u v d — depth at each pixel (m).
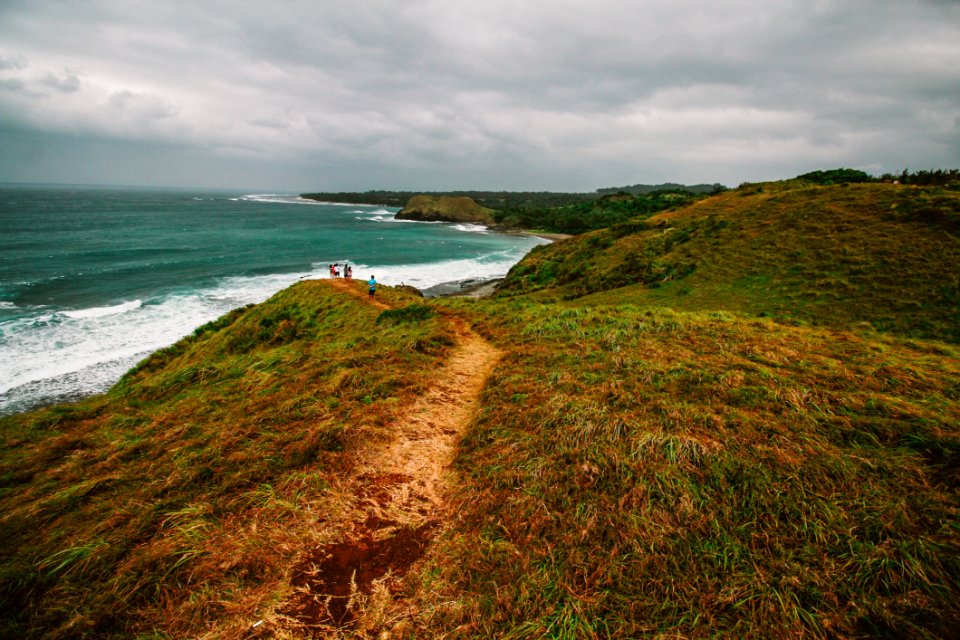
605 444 5.57
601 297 26.67
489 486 5.21
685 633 3.29
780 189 46.94
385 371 9.05
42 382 20.36
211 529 4.47
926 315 15.20
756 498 4.49
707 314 14.84
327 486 5.26
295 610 3.71
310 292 23.98
